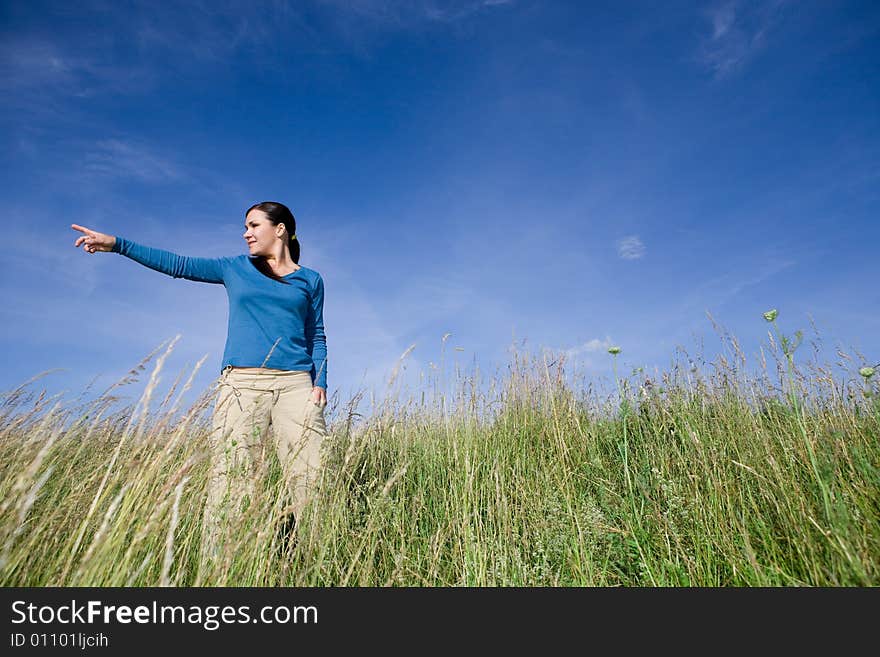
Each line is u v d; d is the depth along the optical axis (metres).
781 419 3.46
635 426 4.14
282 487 2.50
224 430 2.79
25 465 2.15
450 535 3.02
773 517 2.65
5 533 1.81
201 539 2.30
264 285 3.25
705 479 3.01
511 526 3.06
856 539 2.10
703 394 4.03
